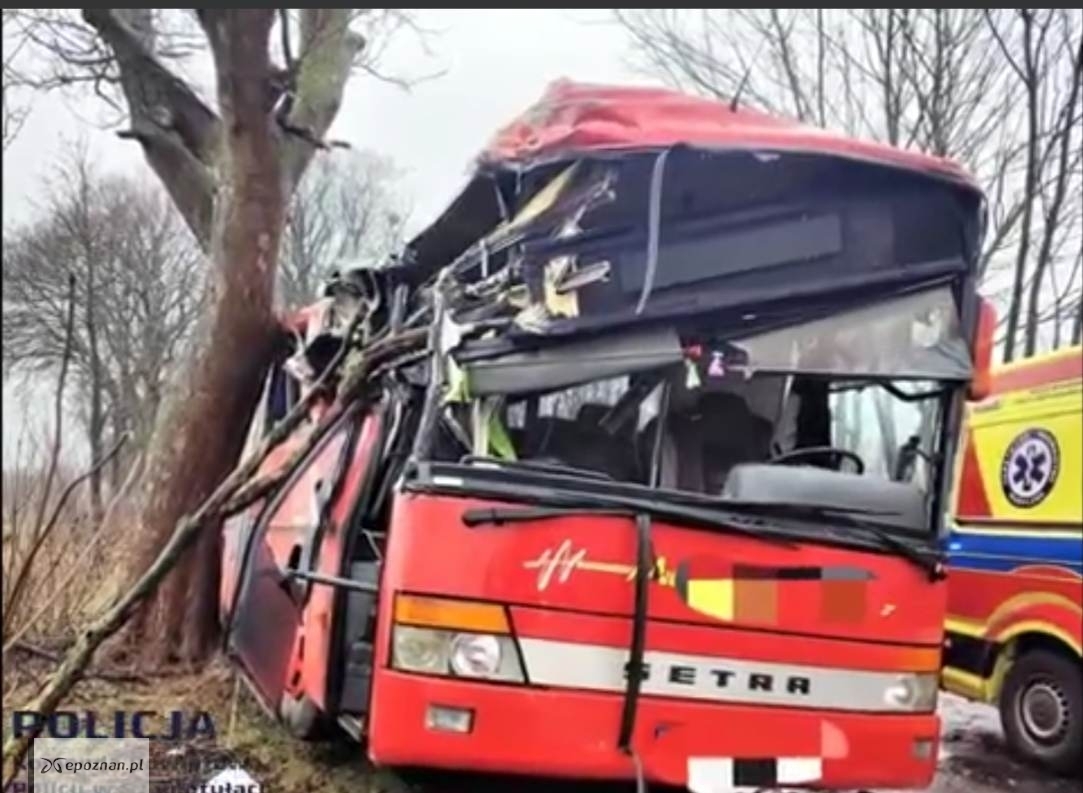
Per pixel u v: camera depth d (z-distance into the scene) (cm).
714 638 410
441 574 393
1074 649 665
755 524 422
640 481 434
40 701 367
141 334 1655
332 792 505
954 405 461
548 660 394
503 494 401
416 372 458
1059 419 690
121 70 864
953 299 456
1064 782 678
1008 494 727
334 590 480
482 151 425
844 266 443
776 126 436
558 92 428
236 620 678
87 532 710
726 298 429
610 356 423
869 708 432
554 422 427
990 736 803
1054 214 1390
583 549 400
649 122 416
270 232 779
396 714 388
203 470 765
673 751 402
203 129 875
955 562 767
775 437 465
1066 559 673
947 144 1425
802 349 437
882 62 1464
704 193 428
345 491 498
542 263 417
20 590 443
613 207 421
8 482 536
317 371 625
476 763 387
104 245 1755
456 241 495
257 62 748
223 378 771
